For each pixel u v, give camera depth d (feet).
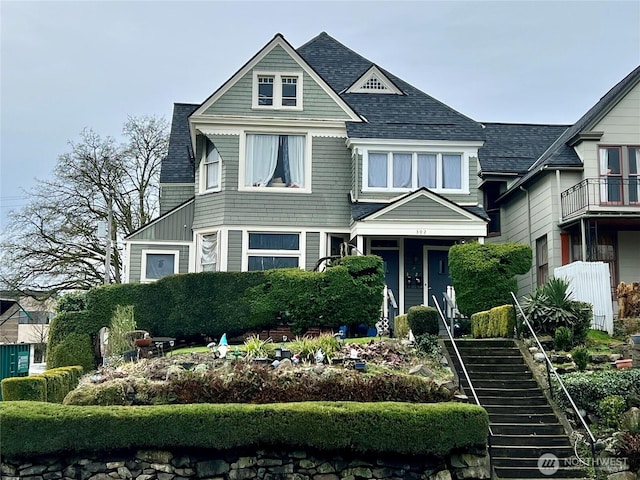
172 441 40.37
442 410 41.39
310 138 80.23
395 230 75.51
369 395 45.06
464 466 41.42
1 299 106.32
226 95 79.25
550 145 98.27
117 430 40.42
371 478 40.88
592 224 78.23
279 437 40.57
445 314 75.72
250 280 65.51
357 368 48.19
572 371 51.49
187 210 81.05
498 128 101.19
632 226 80.23
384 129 80.07
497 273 67.51
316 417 40.83
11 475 40.11
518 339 55.88
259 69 79.92
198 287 65.77
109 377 47.29
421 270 81.30
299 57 80.23
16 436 40.06
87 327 65.41
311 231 78.84
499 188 94.89
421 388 45.78
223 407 41.16
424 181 80.07
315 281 64.54
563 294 57.93
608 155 80.94
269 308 64.54
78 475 40.40
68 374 54.34
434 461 41.32
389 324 71.82
